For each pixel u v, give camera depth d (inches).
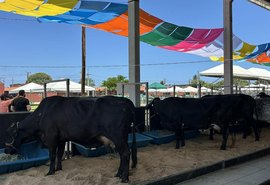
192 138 390.6
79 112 219.0
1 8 402.9
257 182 230.4
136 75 410.3
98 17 466.0
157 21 496.1
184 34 577.3
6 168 229.8
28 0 368.2
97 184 207.5
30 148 271.7
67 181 212.1
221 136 406.6
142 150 314.3
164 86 1212.5
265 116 438.6
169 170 244.4
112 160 268.5
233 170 266.5
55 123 223.9
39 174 227.9
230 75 554.6
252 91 983.0
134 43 411.5
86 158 276.1
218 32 585.6
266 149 334.6
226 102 327.6
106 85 2596.0
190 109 331.0
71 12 432.5
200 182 230.8
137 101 404.2
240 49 765.9
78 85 993.5
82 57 931.3
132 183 209.9
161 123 346.9
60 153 238.4
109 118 212.8
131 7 413.1
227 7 557.9
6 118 273.0
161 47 706.2
